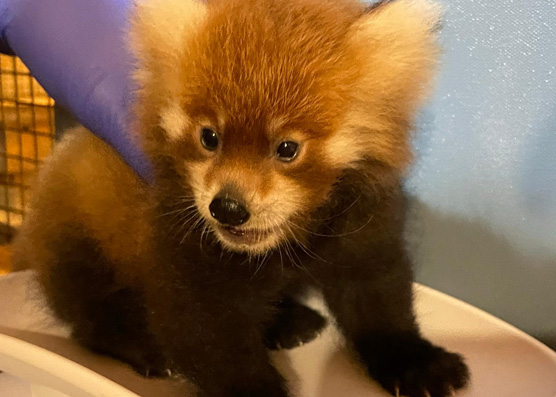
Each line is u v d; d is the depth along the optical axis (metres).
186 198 0.25
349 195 0.25
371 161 0.25
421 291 0.33
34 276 0.33
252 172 0.23
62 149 0.35
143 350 0.29
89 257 0.31
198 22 0.23
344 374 0.29
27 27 0.37
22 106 0.63
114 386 0.22
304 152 0.22
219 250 0.25
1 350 0.24
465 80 0.34
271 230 0.24
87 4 0.36
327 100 0.22
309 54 0.22
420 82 0.25
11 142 0.64
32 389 0.28
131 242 0.30
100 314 0.30
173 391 0.27
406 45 0.24
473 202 0.35
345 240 0.26
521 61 0.32
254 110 0.21
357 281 0.28
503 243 0.35
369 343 0.29
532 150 0.33
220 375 0.26
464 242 0.36
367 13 0.23
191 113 0.23
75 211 0.32
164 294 0.26
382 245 0.27
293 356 0.30
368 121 0.24
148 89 0.25
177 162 0.25
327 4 0.23
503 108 0.33
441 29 0.27
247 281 0.26
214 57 0.22
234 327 0.26
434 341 0.31
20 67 0.61
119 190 0.30
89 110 0.34
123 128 0.31
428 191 0.36
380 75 0.23
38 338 0.30
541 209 0.33
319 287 0.30
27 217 0.36
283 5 0.23
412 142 0.27
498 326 0.31
